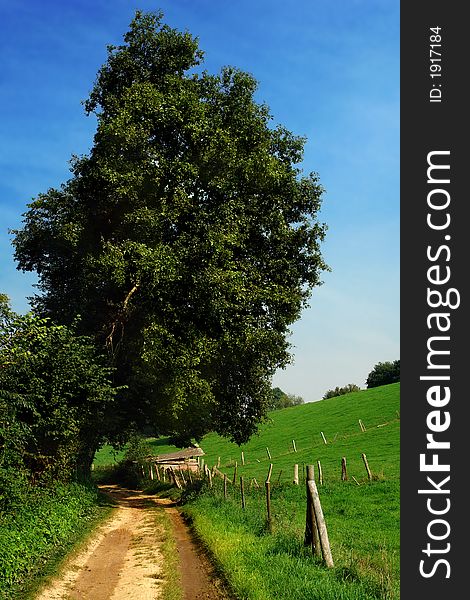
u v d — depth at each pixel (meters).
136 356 32.66
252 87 34.34
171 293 29.83
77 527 20.30
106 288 32.53
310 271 35.66
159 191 31.34
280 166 33.47
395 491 28.66
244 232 32.78
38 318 20.73
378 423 66.25
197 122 31.36
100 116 32.31
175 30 34.25
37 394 20.75
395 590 11.04
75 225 29.95
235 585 11.95
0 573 12.27
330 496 29.59
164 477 51.00
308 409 97.50
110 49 34.19
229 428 39.16
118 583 13.85
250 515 20.56
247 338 31.19
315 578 11.53
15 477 17.12
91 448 33.44
